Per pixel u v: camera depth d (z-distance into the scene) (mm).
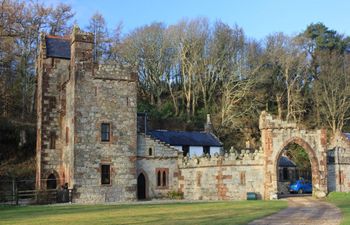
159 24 83875
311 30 88250
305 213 27578
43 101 49031
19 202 42031
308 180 64500
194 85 80438
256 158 45625
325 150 45219
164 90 81875
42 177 48031
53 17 66500
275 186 43938
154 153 50375
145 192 49469
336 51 85312
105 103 46875
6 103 59312
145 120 56531
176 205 36656
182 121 74875
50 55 49938
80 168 44812
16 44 61750
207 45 82000
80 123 45375
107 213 28875
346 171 49969
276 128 44906
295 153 69688
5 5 58812
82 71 46125
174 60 81750
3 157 54656
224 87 78938
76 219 24688
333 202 37750
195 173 49875
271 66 83500
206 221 22469
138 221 22875
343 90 78312
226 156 47469
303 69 83375
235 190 46469
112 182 46281
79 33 46469
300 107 80562
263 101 79312
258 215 26031
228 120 74688
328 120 78250
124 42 79688
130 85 48406
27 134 57375
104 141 46406
